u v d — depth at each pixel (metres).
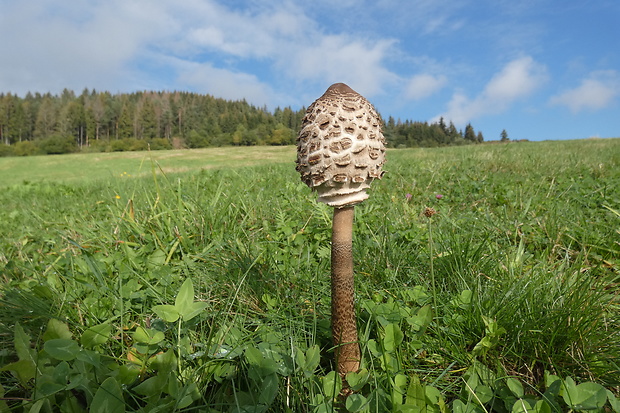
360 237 0.63
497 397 0.30
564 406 0.29
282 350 0.35
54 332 0.30
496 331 0.34
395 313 0.37
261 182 1.27
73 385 0.27
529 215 0.73
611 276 0.48
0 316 0.40
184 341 0.34
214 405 0.29
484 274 0.46
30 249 0.71
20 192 1.89
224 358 0.32
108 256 0.55
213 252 0.58
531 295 0.39
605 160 1.77
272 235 0.66
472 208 0.85
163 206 0.66
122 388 0.29
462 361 0.34
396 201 0.93
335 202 0.30
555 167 1.45
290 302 0.45
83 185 1.93
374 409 0.29
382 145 0.31
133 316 0.43
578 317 0.35
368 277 0.50
